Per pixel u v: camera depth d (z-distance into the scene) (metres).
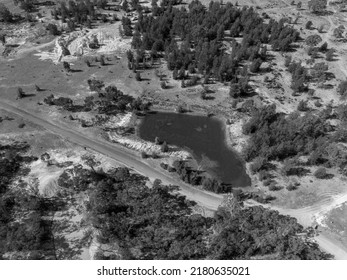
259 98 122.62
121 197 83.94
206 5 175.50
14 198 86.31
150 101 121.12
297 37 152.75
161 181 95.12
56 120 113.19
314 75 129.25
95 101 118.06
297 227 80.06
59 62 139.62
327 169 99.81
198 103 121.00
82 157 100.12
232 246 75.12
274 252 76.75
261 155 99.62
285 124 104.69
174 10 158.50
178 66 134.12
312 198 91.88
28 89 125.50
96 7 172.38
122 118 115.12
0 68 136.12
